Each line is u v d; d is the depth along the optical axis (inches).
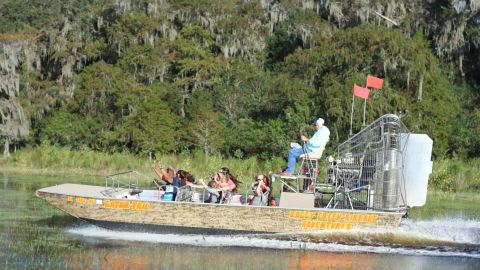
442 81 3715.6
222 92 3791.8
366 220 1141.7
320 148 1176.2
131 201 1170.6
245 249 1119.6
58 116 3764.8
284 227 1147.9
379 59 3491.6
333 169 1205.7
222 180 1237.1
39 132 3836.1
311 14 4434.1
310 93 3535.9
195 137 3405.5
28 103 3855.8
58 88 3973.9
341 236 1145.4
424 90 3545.8
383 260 1060.5
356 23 4237.2
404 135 1167.0
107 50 4264.3
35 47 4158.5
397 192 1150.3
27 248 1072.2
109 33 4178.2
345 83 3390.7
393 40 3462.1
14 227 1251.8
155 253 1060.5
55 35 4247.0
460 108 3831.2
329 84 3457.2
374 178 1155.3
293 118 3307.1
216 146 3361.2
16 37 4077.3
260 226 1150.3
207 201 1235.9
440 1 4119.1
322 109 3378.4
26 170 2733.8
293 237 1149.7
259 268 977.5
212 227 1156.5
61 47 4185.5
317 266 1003.9
